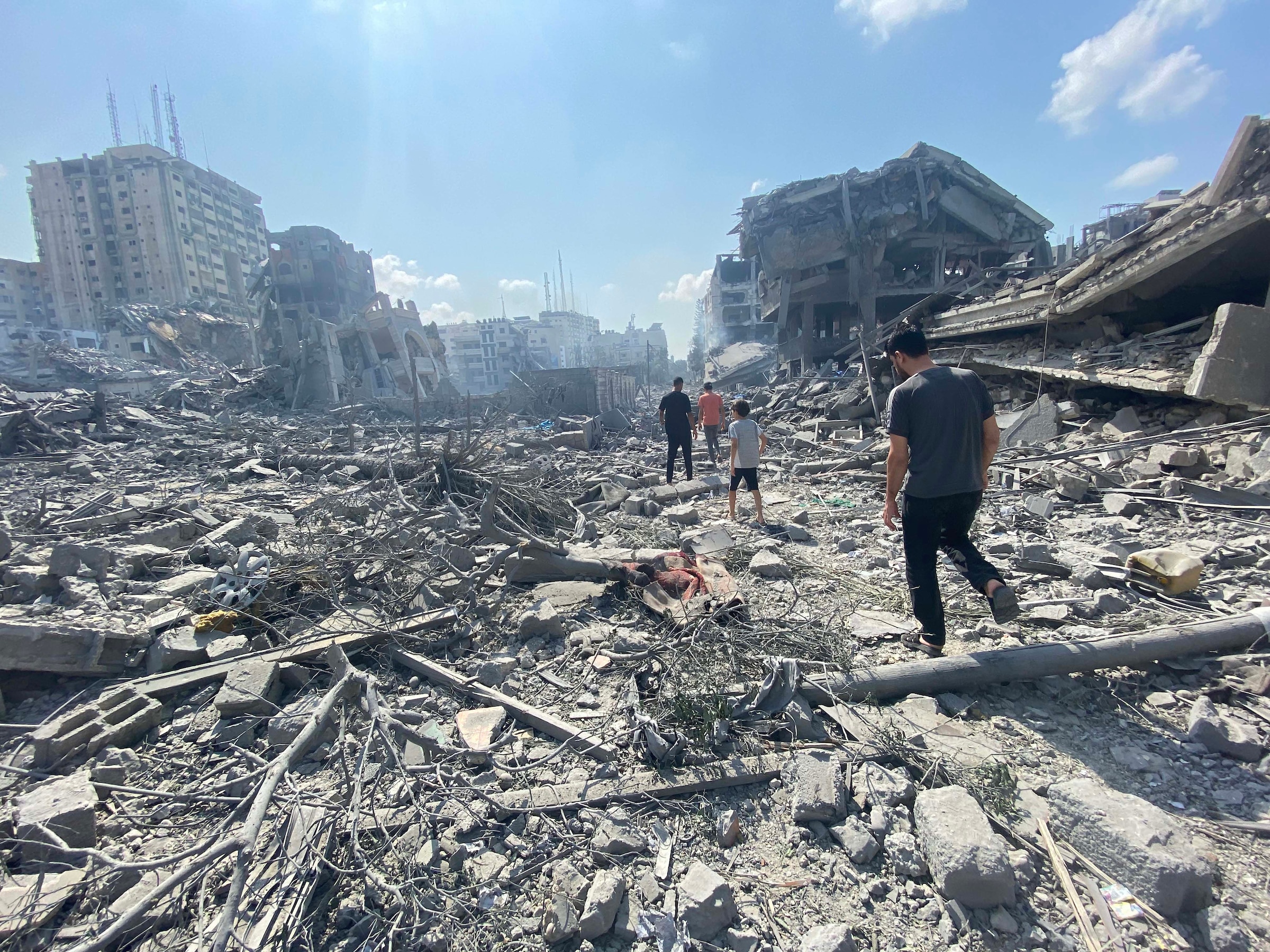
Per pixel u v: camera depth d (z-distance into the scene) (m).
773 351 35.72
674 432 9.37
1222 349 7.03
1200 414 7.78
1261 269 8.54
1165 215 8.68
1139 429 8.18
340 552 5.27
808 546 5.88
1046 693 3.10
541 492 7.22
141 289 74.75
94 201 73.00
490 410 14.14
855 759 2.63
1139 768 2.54
